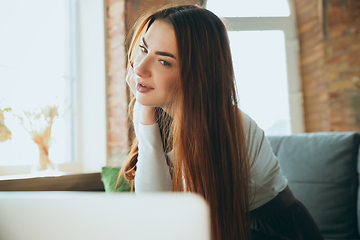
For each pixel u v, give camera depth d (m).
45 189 1.38
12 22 1.92
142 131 0.95
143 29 0.96
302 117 3.50
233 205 0.85
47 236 0.26
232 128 0.88
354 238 1.43
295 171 1.60
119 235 0.25
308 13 3.40
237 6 3.28
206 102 0.83
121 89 2.12
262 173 1.00
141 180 0.94
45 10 2.11
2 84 1.84
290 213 1.06
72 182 1.53
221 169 0.86
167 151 0.99
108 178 1.47
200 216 0.24
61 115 1.96
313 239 1.08
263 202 1.04
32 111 1.69
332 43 3.27
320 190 1.50
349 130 3.21
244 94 3.27
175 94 0.83
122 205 0.25
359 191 1.45
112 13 2.20
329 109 3.23
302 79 3.58
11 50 1.90
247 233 0.88
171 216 0.25
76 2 2.29
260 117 3.36
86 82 2.25
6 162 1.77
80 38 2.29
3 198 0.28
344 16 3.28
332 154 1.51
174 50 0.81
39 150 1.69
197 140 0.83
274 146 1.76
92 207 0.26
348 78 3.24
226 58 0.90
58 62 2.16
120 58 2.13
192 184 0.84
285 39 3.50
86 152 2.22
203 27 0.84
